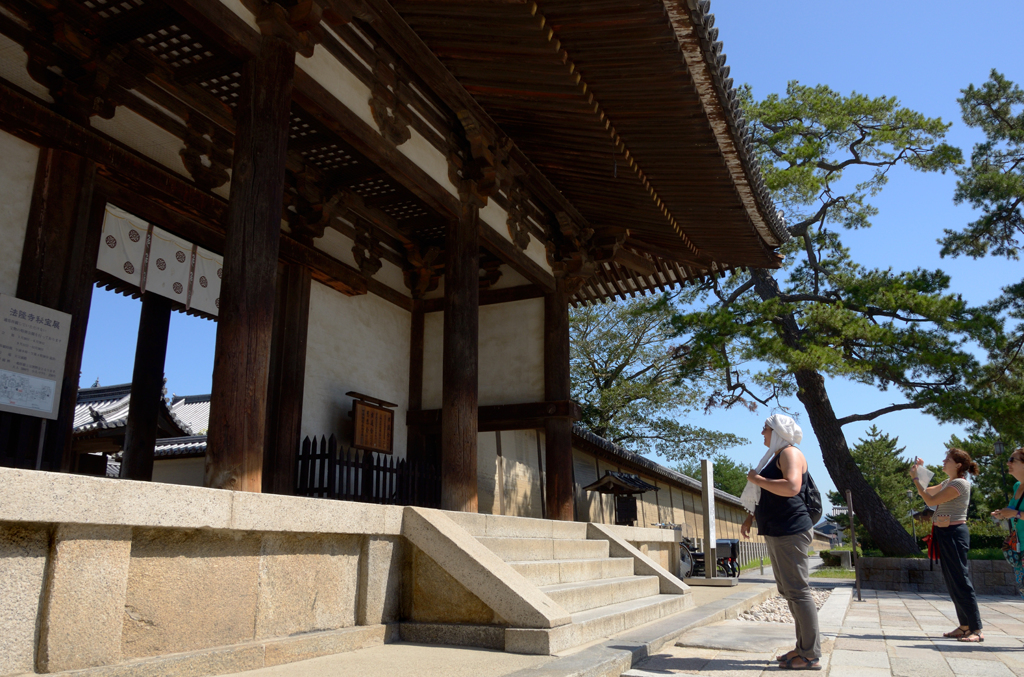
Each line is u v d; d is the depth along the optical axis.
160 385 8.51
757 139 23.05
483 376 10.91
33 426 5.61
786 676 3.96
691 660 4.50
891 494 45.28
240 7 5.30
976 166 20.39
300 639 3.80
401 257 11.35
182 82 7.31
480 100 8.27
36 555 2.66
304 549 4.01
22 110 5.77
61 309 5.90
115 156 6.57
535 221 10.60
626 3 5.96
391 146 7.32
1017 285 18.47
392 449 10.31
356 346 10.20
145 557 3.10
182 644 3.21
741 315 19.50
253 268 4.83
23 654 2.57
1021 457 5.62
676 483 23.92
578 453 17.48
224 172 8.03
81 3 6.16
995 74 20.34
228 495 3.42
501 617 4.36
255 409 4.59
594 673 3.67
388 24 6.95
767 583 13.83
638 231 10.93
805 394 19.95
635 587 6.95
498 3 6.27
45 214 5.92
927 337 17.34
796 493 4.16
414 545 4.74
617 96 7.32
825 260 21.38
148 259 7.43
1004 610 9.41
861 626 6.90
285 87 5.47
